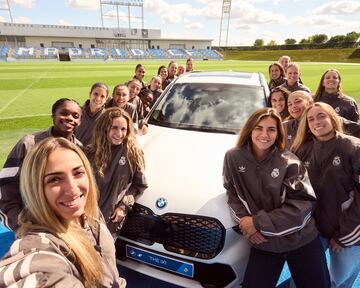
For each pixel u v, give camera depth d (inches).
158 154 104.3
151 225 81.0
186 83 152.0
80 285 32.6
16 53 2165.4
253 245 73.2
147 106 216.8
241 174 74.1
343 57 2412.6
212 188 85.6
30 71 1034.7
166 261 80.2
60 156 37.0
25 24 2610.7
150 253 81.7
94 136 88.0
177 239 79.3
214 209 78.6
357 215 71.4
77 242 37.1
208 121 127.7
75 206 38.1
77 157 39.4
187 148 108.1
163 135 120.0
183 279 80.4
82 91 567.5
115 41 2999.5
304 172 72.1
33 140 80.0
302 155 82.5
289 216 67.4
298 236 69.3
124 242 85.4
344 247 75.8
